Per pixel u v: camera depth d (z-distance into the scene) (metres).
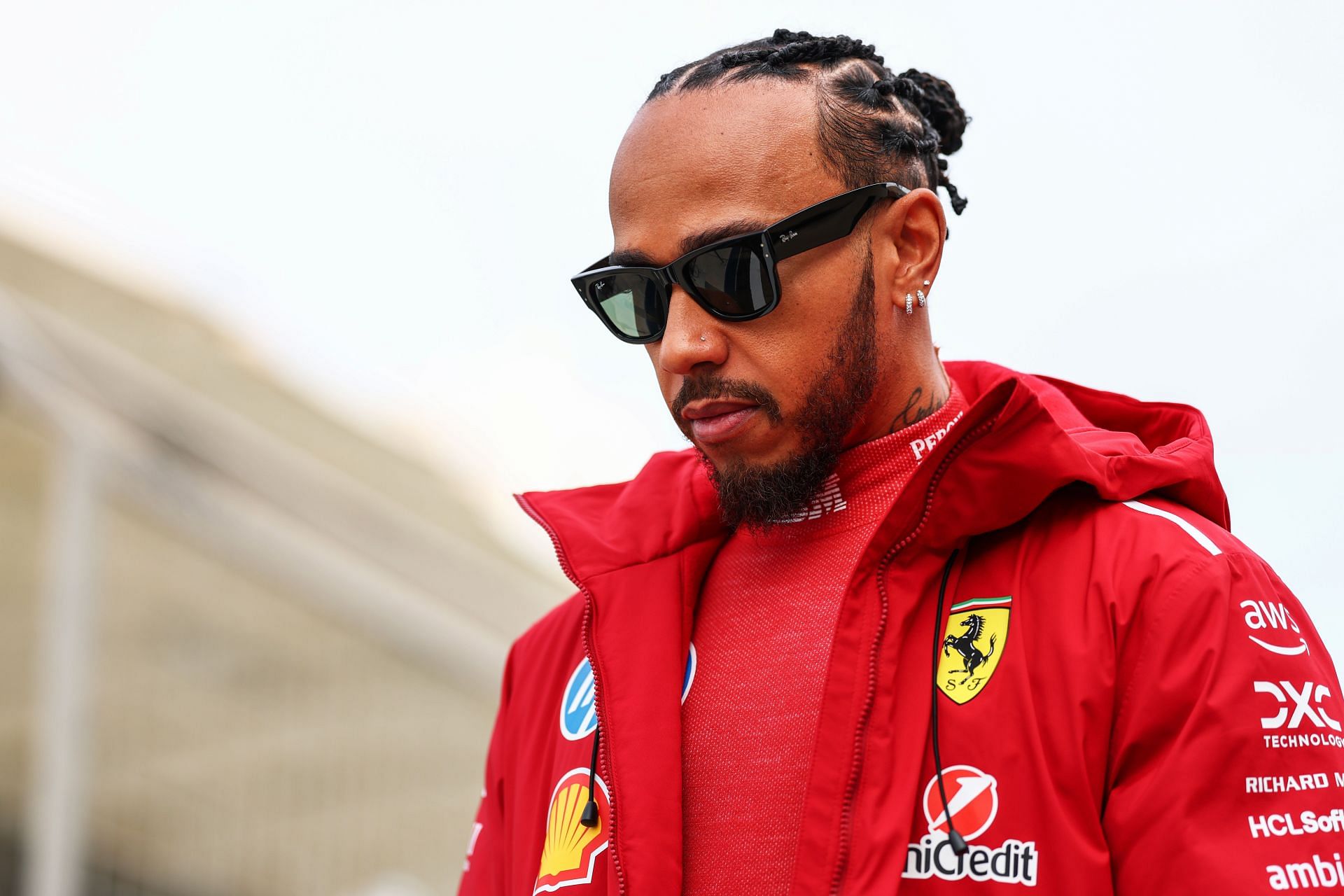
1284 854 3.11
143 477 12.93
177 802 14.09
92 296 18.28
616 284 3.91
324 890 14.23
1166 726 3.25
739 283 3.66
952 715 3.45
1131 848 3.21
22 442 13.26
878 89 4.00
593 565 4.23
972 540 3.75
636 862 3.64
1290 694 3.29
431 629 14.66
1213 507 3.94
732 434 3.76
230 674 14.30
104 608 13.79
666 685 3.88
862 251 3.80
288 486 14.37
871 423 3.95
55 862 11.87
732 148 3.76
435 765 14.55
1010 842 3.28
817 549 3.95
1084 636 3.39
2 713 14.34
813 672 3.70
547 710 4.35
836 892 3.33
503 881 4.39
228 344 19.92
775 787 3.60
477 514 20.55
